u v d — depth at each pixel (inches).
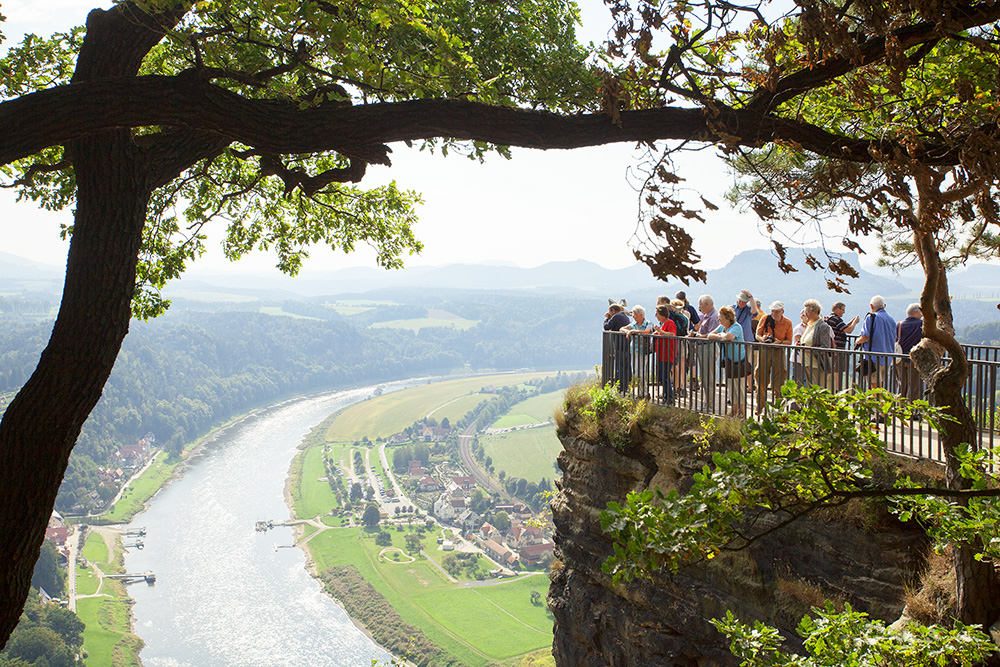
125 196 152.2
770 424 134.0
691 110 124.6
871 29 104.8
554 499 459.8
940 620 241.9
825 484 135.9
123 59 159.8
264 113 130.0
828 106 159.0
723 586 331.0
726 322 372.5
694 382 386.9
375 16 145.1
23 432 139.3
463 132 127.9
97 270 147.9
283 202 354.0
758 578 317.1
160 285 321.4
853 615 201.8
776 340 408.5
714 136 117.2
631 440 399.9
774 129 118.1
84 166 149.5
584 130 125.4
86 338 145.6
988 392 284.7
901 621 257.8
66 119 125.3
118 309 150.6
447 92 167.2
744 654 217.2
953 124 113.7
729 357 371.2
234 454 6712.6
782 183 112.9
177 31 159.0
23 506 138.0
